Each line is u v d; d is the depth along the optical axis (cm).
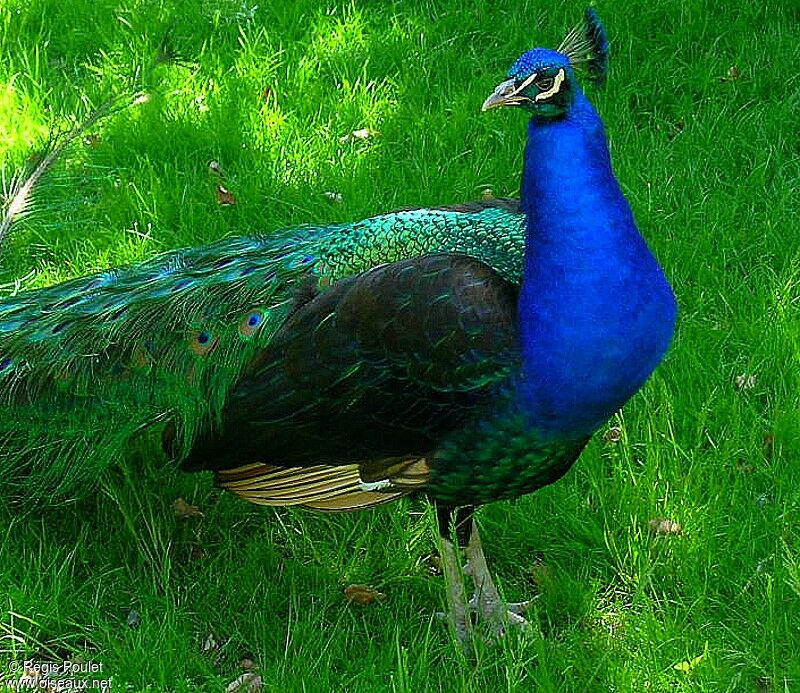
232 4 864
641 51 829
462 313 434
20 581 518
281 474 475
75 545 542
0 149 743
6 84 798
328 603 516
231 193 719
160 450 568
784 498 533
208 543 550
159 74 807
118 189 728
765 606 482
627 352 429
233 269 490
